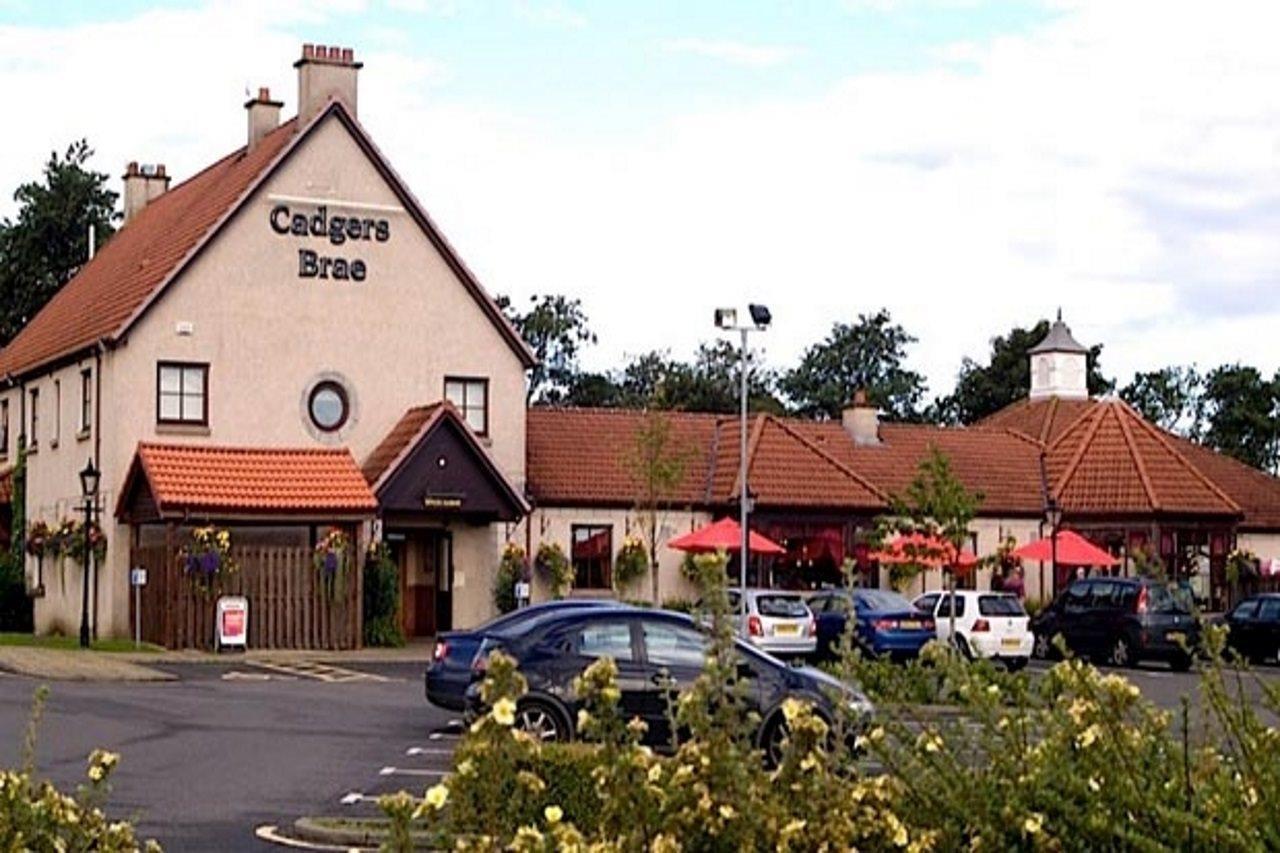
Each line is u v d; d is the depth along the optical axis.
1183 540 48.75
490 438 42.22
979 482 49.00
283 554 36.72
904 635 34.34
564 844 5.88
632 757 6.21
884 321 95.25
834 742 7.21
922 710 8.12
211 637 35.91
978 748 7.05
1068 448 51.09
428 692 21.39
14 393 46.81
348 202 40.81
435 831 6.08
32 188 65.31
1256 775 6.32
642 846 6.14
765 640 32.97
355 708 24.98
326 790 16.95
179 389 39.06
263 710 24.55
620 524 44.06
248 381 39.66
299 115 41.19
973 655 11.03
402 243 41.41
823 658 35.22
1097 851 6.43
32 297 64.81
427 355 41.59
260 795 16.58
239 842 13.98
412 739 21.30
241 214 39.75
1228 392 80.88
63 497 41.88
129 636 38.12
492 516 40.56
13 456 46.59
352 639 37.09
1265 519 51.19
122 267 44.12
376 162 41.06
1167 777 6.65
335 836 14.12
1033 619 40.41
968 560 39.62
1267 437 79.06
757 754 6.54
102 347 38.91
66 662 31.31
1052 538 44.66
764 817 6.24
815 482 45.44
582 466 44.31
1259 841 6.03
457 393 41.97
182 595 35.81
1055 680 7.21
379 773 18.19
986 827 6.53
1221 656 8.21
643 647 19.16
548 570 42.47
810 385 93.06
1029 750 6.80
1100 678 6.96
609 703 6.30
